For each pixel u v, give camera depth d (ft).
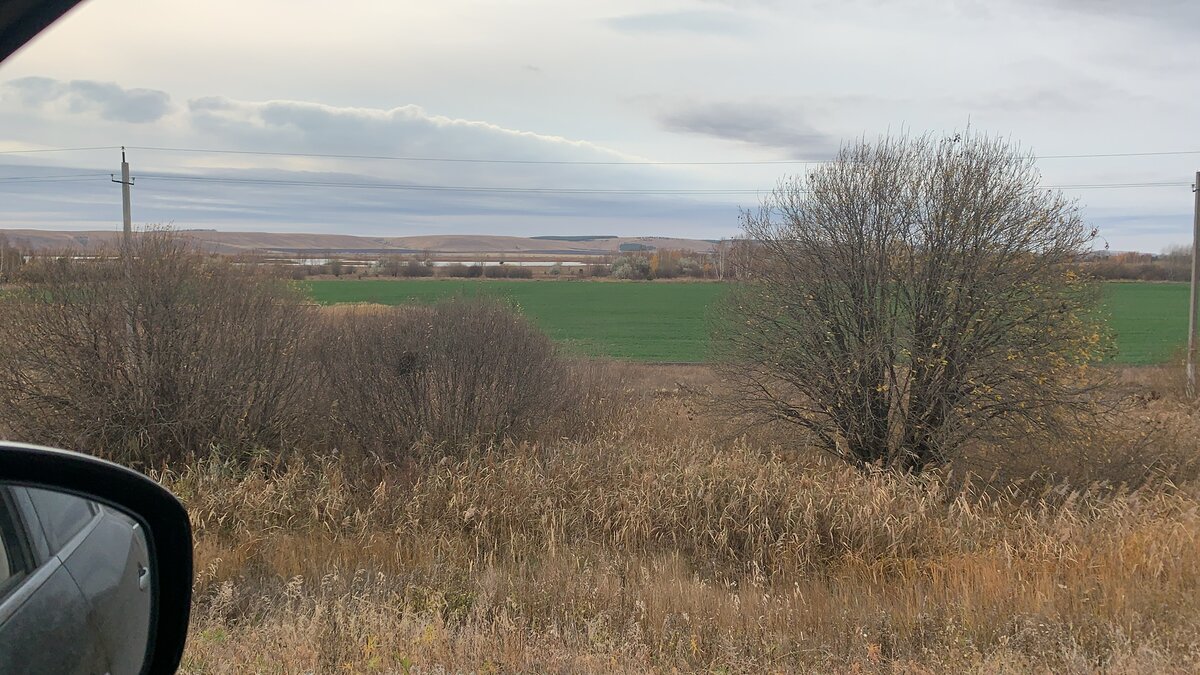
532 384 37.88
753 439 38.86
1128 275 207.10
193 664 13.71
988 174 35.76
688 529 25.75
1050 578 20.01
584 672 14.16
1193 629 15.88
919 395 35.86
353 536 25.49
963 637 16.08
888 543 24.34
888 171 36.91
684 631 16.85
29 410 32.73
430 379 35.17
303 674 13.56
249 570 21.53
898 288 36.17
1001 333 34.88
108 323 33.12
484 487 27.84
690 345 110.42
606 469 30.48
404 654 14.34
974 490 32.65
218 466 29.96
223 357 34.17
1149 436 37.22
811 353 37.29
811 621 17.56
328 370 35.73
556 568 21.39
